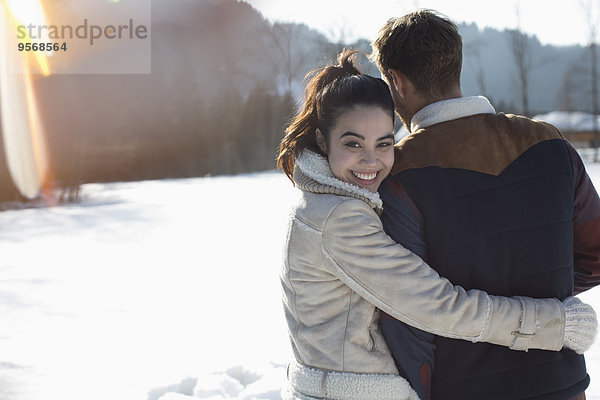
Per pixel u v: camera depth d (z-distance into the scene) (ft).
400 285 4.35
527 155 4.65
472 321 4.33
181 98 91.40
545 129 4.78
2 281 19.92
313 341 4.65
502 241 4.54
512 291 4.60
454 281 4.58
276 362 11.03
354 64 5.10
